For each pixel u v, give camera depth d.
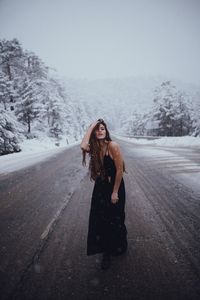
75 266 2.79
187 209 4.68
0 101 28.61
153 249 3.13
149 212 4.55
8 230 3.87
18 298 2.27
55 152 19.20
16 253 3.11
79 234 3.66
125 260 2.88
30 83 30.45
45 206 5.10
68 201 5.42
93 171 2.80
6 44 31.88
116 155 2.63
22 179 8.02
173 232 3.64
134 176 8.05
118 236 2.80
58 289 2.38
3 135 18.25
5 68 32.81
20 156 16.17
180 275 2.56
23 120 30.67
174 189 6.24
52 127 36.91
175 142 26.69
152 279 2.51
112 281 2.49
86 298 2.25
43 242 3.41
